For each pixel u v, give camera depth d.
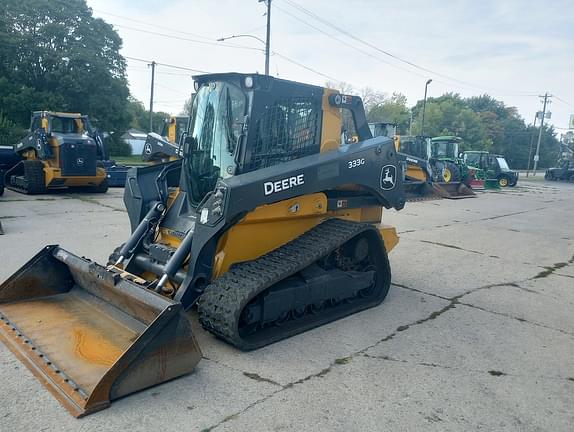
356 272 5.19
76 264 4.33
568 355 4.40
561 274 7.46
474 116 67.50
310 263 4.40
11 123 33.53
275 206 4.49
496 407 3.44
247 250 4.45
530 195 23.80
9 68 35.09
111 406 3.18
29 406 3.14
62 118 14.70
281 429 3.03
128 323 4.04
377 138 5.68
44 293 4.64
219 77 4.80
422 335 4.70
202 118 5.00
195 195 5.03
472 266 7.72
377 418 3.22
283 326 4.50
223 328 3.90
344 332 4.66
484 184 27.47
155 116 67.56
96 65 37.00
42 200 12.94
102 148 15.21
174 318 3.39
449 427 3.16
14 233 8.38
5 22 34.78
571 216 15.15
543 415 3.37
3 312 4.28
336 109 5.24
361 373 3.83
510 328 5.02
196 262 4.12
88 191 15.32
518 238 10.55
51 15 36.22
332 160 4.81
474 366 4.08
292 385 3.58
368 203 5.61
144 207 5.18
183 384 3.51
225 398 3.35
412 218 13.06
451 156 24.28
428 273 7.16
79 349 3.70
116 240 8.05
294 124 4.86
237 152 4.49
